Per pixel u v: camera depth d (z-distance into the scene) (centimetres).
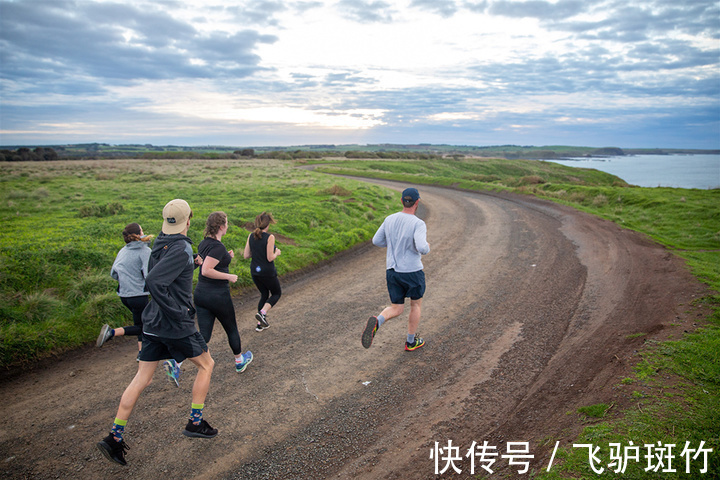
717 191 2142
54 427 359
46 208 1478
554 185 2869
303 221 1296
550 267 882
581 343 492
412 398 397
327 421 364
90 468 309
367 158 9306
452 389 410
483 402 383
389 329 577
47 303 565
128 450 329
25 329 506
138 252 441
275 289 568
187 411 383
